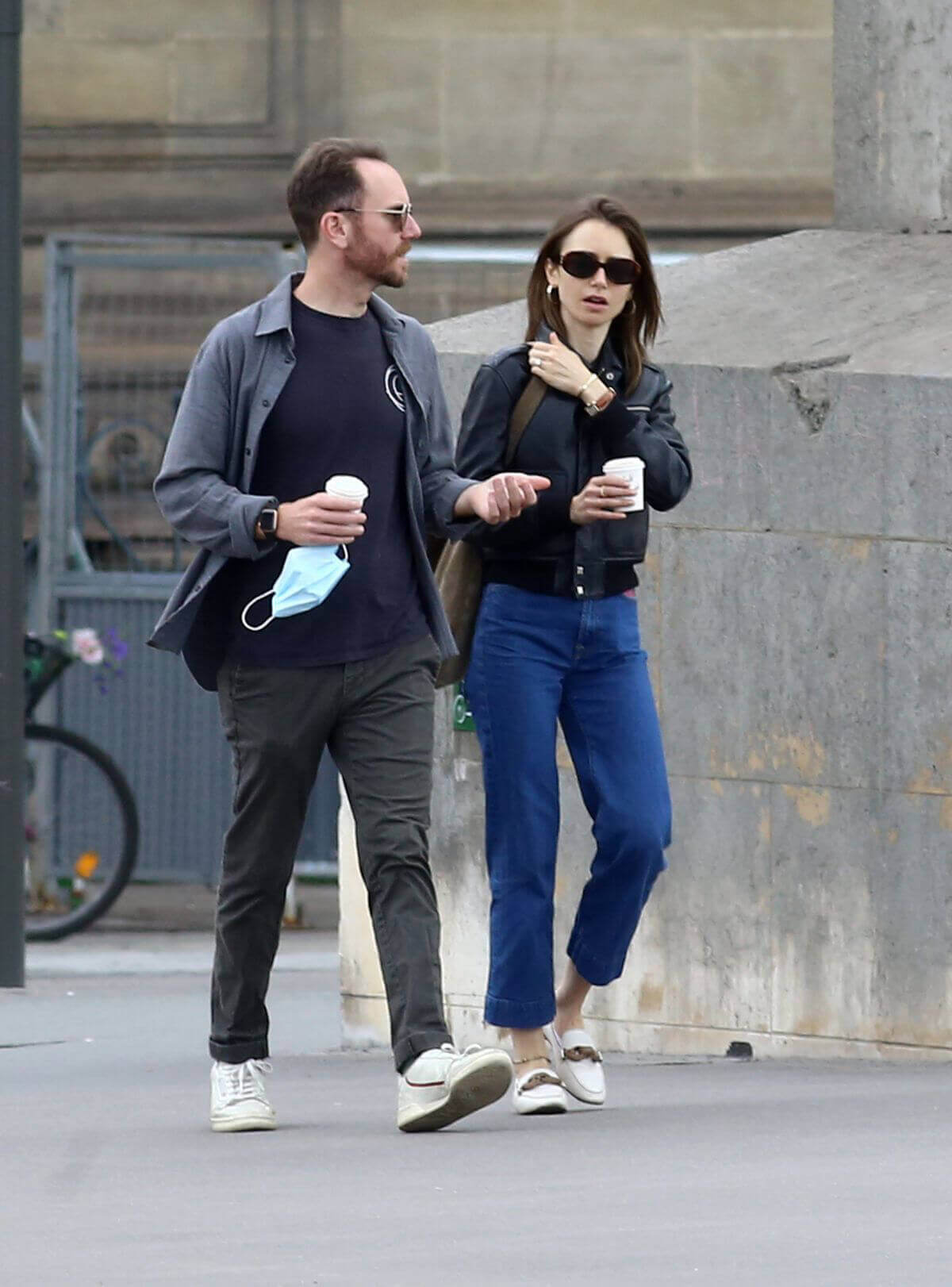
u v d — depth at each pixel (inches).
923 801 839.1
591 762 738.8
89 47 2039.9
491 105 2050.9
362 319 694.5
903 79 970.7
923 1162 652.7
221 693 703.7
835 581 850.1
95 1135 732.7
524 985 743.7
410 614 698.8
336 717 696.4
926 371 830.5
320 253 687.7
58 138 2038.6
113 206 2042.3
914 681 837.8
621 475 709.9
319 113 2041.1
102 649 1561.3
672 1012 891.4
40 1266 549.3
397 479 695.1
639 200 2055.9
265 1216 598.9
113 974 1320.1
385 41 2046.0
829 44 2048.5
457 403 909.2
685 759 882.1
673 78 2052.2
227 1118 727.7
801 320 900.0
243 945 720.3
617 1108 761.6
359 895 956.6
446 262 1679.4
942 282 915.4
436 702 922.7
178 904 1643.7
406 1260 546.3
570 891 904.9
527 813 737.0
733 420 864.3
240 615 691.4
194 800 1594.5
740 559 867.4
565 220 732.0
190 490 682.2
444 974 923.4
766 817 869.2
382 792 695.7
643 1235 568.1
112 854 1508.4
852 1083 804.0
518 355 730.8
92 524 1608.0
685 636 877.8
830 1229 570.3
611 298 725.3
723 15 2050.9
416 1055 700.0
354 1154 680.4
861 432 842.2
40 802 1509.6
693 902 885.2
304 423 681.6
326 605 685.9
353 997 959.6
